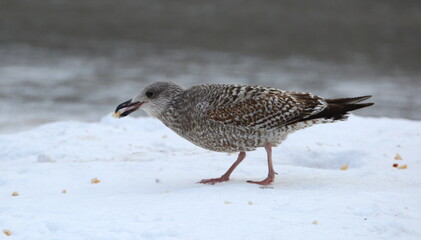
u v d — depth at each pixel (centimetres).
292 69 4078
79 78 3472
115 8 7169
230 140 1083
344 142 1502
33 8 6800
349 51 5009
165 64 4084
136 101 1152
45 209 930
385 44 5422
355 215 873
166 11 7112
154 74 3684
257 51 4856
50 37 5106
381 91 3431
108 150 1430
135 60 4216
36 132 1625
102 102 2852
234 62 4288
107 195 1033
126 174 1193
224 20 6644
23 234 816
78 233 805
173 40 5259
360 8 7856
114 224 834
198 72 3803
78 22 6038
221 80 3519
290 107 1054
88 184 1127
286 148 1408
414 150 1396
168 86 1141
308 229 810
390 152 1376
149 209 906
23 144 1483
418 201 951
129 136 1570
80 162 1304
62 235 801
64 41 4953
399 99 3216
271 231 801
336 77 3834
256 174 1196
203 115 1081
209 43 5181
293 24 6519
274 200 947
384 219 859
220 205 917
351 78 3822
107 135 1582
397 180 1112
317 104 1057
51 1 7438
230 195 982
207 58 4412
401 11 7675
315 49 5047
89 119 2469
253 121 1059
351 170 1211
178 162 1295
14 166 1289
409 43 5522
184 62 4203
